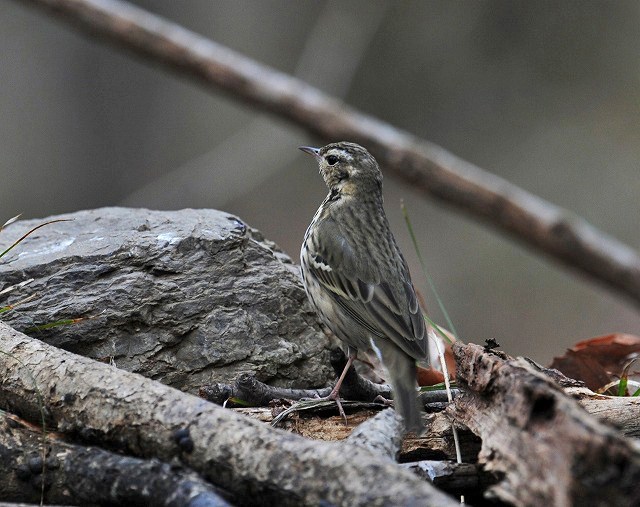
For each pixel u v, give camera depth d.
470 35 28.52
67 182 29.25
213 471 6.20
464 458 7.32
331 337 10.06
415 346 9.41
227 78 15.83
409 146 14.83
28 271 8.80
